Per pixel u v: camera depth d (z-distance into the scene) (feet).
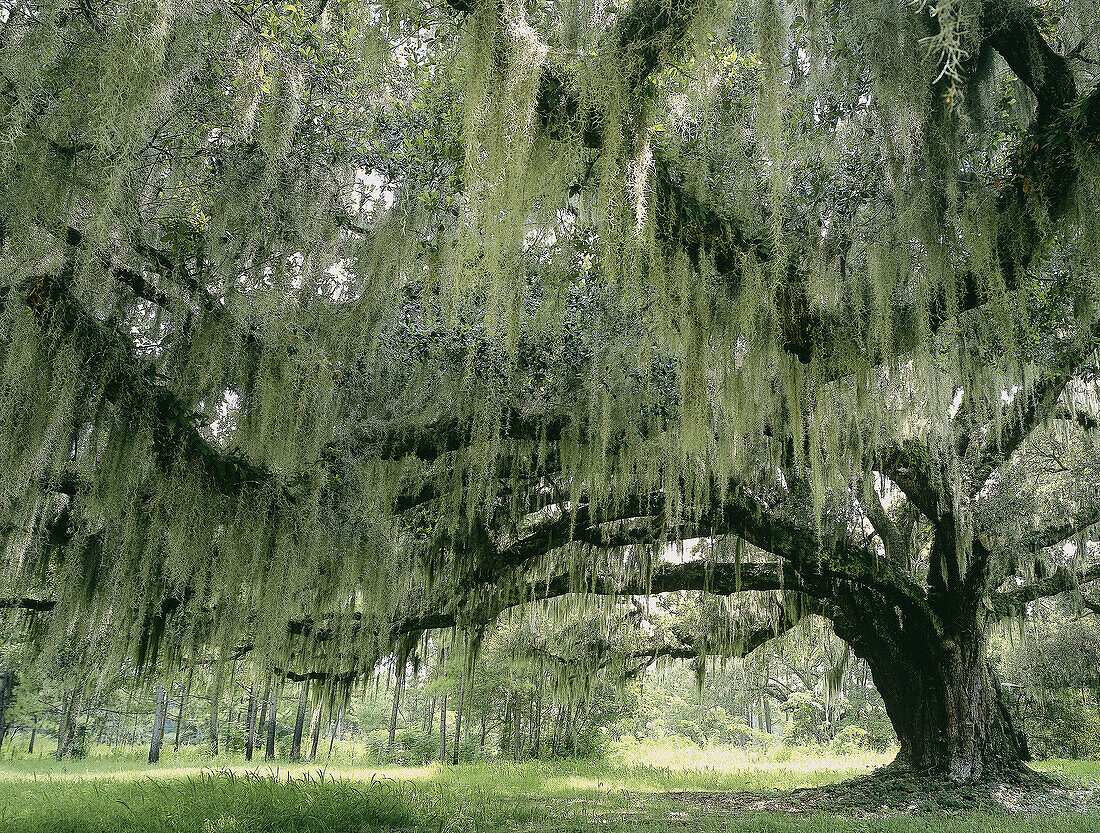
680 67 10.50
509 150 9.42
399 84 14.42
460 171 14.05
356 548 16.74
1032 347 17.34
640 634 38.70
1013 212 12.00
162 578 17.52
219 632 19.20
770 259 13.29
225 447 16.97
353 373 18.60
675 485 19.90
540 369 19.88
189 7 9.33
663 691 85.87
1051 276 16.38
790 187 14.39
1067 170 11.04
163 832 18.13
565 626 37.04
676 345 14.10
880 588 26.58
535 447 21.89
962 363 17.78
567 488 25.67
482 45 9.37
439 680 56.44
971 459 27.99
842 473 21.13
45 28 9.65
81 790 28.02
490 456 18.56
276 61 12.17
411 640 29.89
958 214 11.78
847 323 14.20
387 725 98.07
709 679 60.64
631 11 10.03
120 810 21.33
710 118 12.22
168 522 14.80
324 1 12.09
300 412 15.39
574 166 11.37
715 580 27.58
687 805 26.27
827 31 12.34
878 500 30.32
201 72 11.64
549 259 17.92
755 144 13.48
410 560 24.11
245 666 28.43
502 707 65.46
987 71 11.73
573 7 10.11
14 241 10.82
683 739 80.64
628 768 48.16
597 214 12.46
